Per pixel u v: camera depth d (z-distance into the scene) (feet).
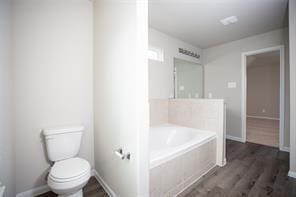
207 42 11.28
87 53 6.23
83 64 6.14
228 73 11.43
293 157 6.05
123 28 4.32
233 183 5.72
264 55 15.49
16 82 4.73
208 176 6.23
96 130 6.21
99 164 6.00
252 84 22.24
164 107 9.29
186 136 7.73
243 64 10.64
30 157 5.01
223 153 7.23
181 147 5.41
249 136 12.13
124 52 4.30
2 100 4.07
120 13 4.45
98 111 5.98
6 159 4.22
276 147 9.60
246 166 7.09
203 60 12.80
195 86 12.07
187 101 8.44
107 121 5.32
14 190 4.70
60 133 5.09
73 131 5.34
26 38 4.89
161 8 6.91
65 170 4.24
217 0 6.31
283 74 8.89
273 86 20.39
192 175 5.78
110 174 5.20
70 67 5.82
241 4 6.56
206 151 6.58
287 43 8.78
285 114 8.87
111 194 5.03
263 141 10.84
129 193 4.19
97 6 5.95
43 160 5.24
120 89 4.54
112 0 4.85
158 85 9.21
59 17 5.53
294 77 5.91
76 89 5.98
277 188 5.38
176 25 8.60
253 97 22.20
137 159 3.85
